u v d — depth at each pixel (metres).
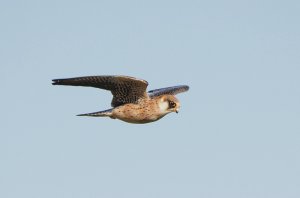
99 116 18.28
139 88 18.14
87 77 17.42
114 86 18.03
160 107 18.55
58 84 17.23
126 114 18.39
